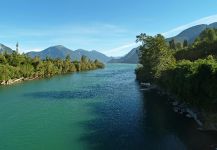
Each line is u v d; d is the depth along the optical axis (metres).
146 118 75.88
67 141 59.00
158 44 130.38
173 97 100.88
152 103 97.00
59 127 69.75
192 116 73.94
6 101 108.94
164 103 95.69
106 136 61.59
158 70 121.75
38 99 112.62
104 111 87.25
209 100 61.34
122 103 99.94
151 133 62.50
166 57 128.00
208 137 57.47
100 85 159.62
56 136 62.59
